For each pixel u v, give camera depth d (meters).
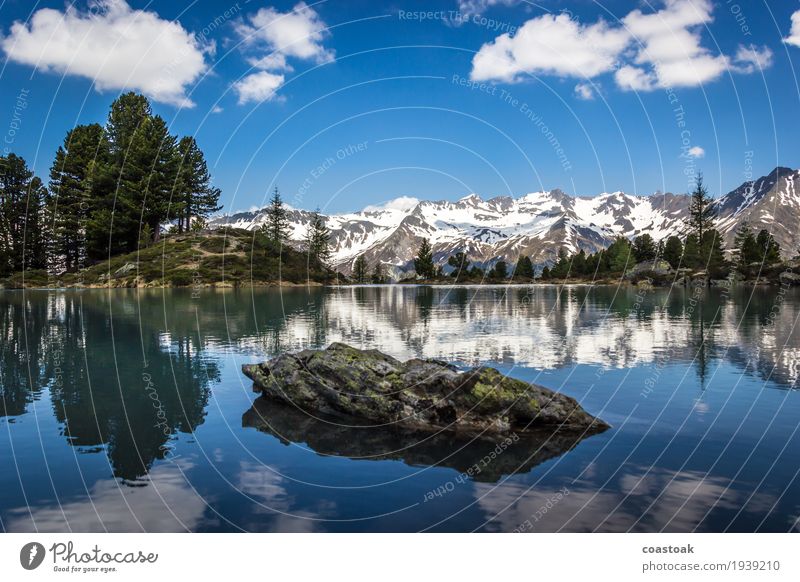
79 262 107.50
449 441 11.30
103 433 11.76
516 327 31.12
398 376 13.65
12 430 11.89
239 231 117.81
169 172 102.75
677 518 7.72
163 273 88.38
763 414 12.66
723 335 26.17
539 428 12.05
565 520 7.74
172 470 9.67
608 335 26.77
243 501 8.45
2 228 101.12
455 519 7.85
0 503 8.30
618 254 131.75
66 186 105.50
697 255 116.56
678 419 12.39
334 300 58.78
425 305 50.69
